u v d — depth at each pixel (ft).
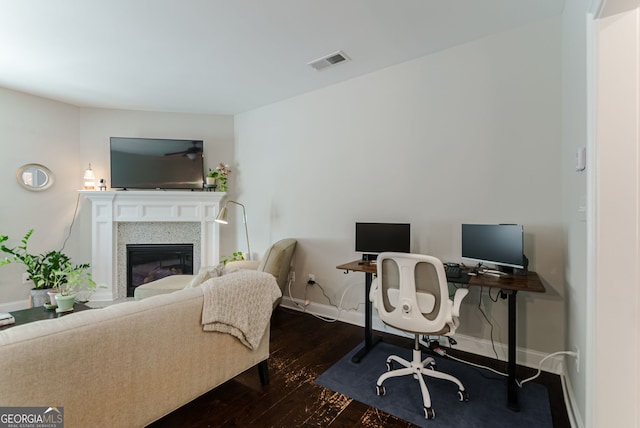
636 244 4.00
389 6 6.81
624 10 4.00
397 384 6.82
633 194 4.00
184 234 14.17
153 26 7.53
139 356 4.41
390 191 9.69
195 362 5.20
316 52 8.82
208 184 13.89
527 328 7.52
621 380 4.02
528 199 7.50
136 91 11.76
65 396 3.68
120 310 4.29
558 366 7.14
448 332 6.02
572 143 6.03
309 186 11.78
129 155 13.38
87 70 9.96
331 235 11.13
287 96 12.19
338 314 10.89
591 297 4.26
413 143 9.23
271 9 6.89
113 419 4.15
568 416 5.73
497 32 7.84
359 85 10.36
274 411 5.87
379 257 6.39
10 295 11.75
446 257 8.67
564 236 6.88
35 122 12.25
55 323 3.72
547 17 7.20
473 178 8.24
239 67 9.74
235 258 13.25
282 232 12.67
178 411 5.85
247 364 6.20
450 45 8.43
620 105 4.06
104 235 13.06
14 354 3.28
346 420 5.63
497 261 7.11
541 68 7.32
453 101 8.54
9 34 7.83
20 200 11.95
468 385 6.78
